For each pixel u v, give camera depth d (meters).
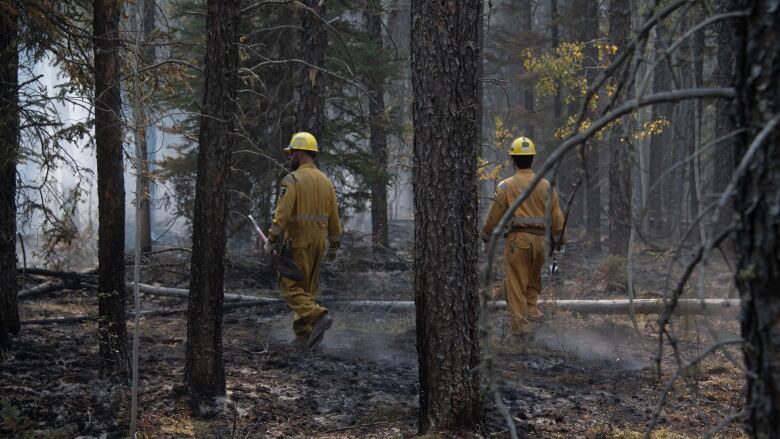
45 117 6.66
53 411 5.09
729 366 7.01
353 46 14.72
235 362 6.87
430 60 4.50
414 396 5.99
